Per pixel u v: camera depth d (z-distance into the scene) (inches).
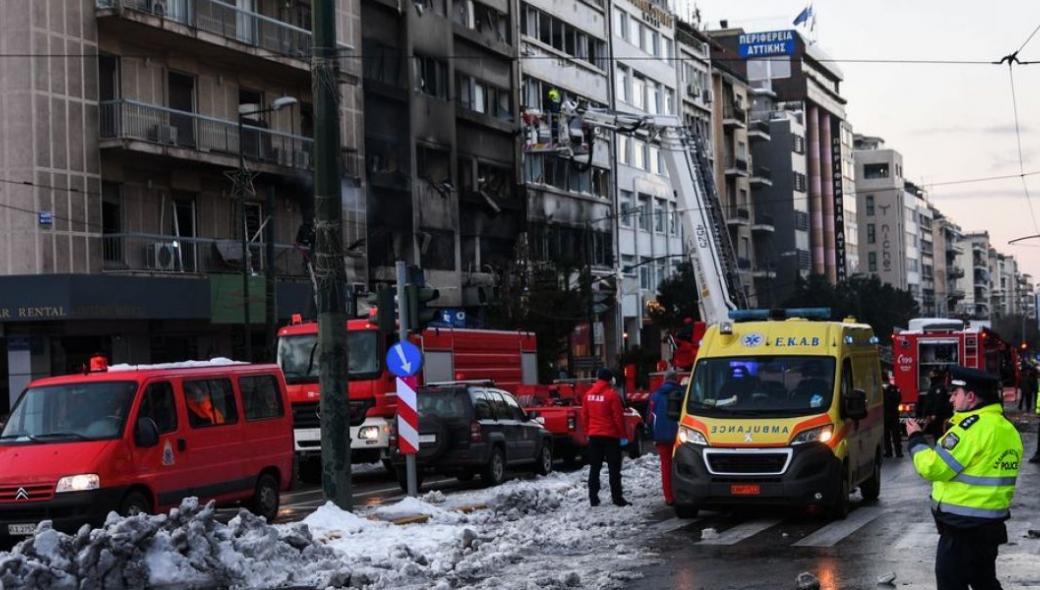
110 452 598.5
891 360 1815.9
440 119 2119.8
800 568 489.1
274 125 1726.1
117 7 1380.4
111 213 1432.1
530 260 2098.9
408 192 2009.1
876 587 441.1
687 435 655.8
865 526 617.6
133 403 621.0
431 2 2117.4
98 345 1413.6
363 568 500.4
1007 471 317.4
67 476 584.7
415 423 750.5
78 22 1370.6
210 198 1584.6
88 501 584.4
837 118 4950.8
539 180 2496.3
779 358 682.2
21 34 1318.9
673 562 517.3
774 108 4296.3
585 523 652.7
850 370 692.7
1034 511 668.7
